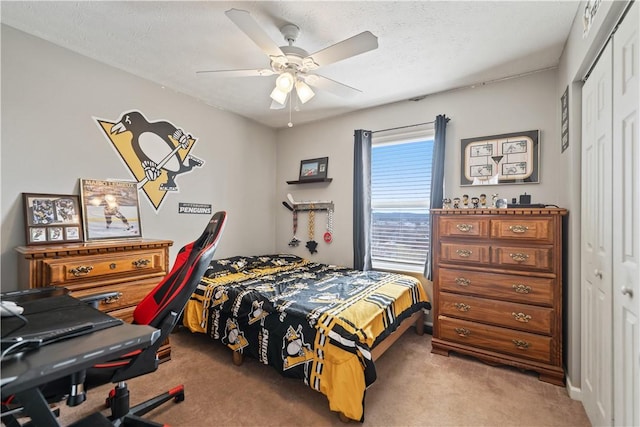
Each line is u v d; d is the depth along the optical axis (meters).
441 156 2.75
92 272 1.88
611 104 1.33
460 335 2.32
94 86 2.30
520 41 2.01
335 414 1.67
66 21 1.84
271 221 3.99
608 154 1.36
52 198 2.07
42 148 2.05
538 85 2.43
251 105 3.24
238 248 3.54
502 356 2.16
